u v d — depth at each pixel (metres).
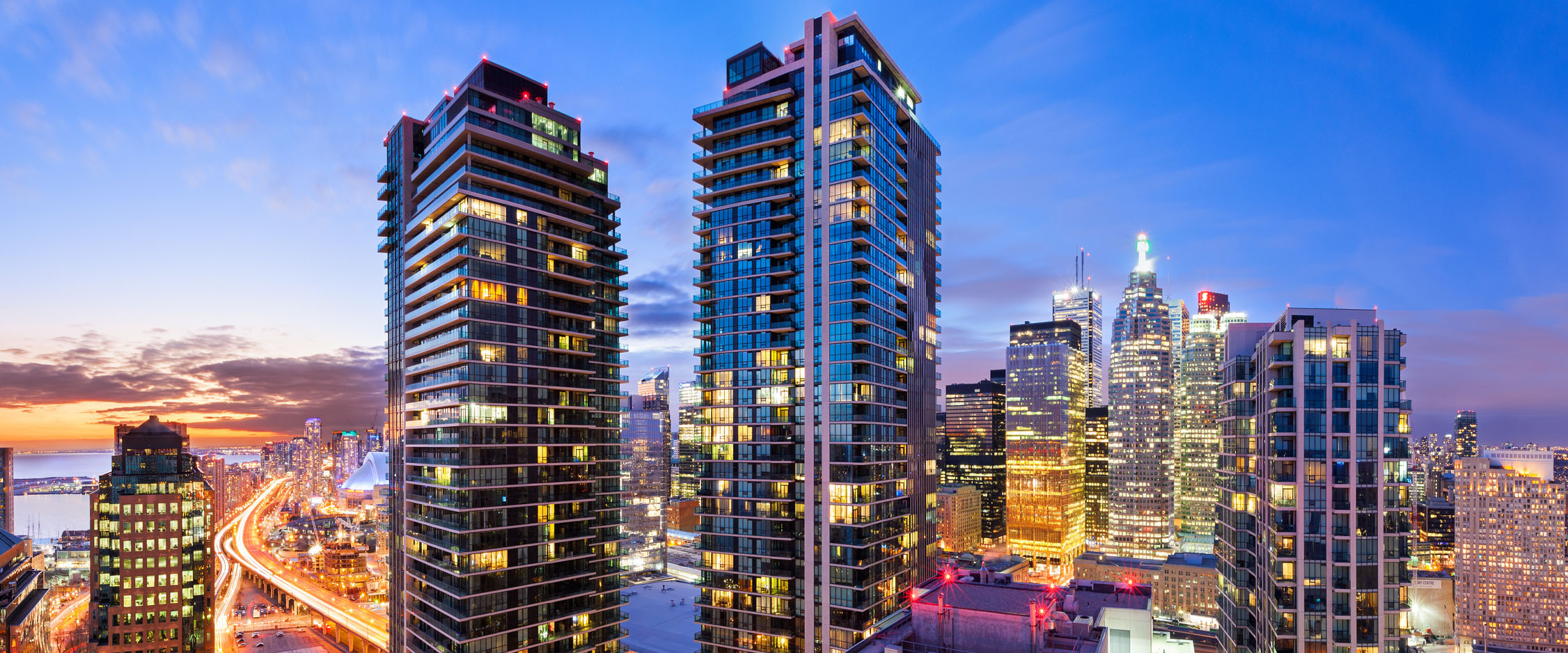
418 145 165.50
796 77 157.62
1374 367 127.38
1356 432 126.31
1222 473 168.75
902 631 99.06
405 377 157.12
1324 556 125.31
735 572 153.38
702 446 161.38
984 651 92.12
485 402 134.38
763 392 154.88
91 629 193.25
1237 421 154.38
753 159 161.88
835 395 145.25
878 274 151.75
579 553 148.12
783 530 148.62
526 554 138.50
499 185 141.62
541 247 146.88
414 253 159.75
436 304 142.88
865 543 139.75
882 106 158.12
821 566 143.75
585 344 156.50
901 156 164.25
